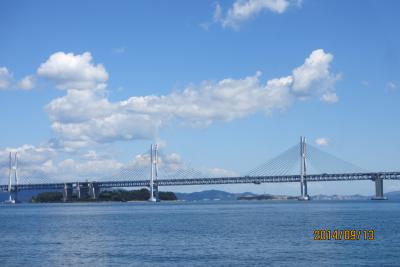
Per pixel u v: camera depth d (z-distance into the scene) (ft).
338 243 212.43
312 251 191.83
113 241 232.53
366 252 187.73
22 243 230.07
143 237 247.91
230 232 264.72
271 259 176.14
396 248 196.34
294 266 163.73
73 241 235.40
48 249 208.13
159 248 206.49
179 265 168.04
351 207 618.44
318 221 333.83
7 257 188.03
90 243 226.79
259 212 494.18
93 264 172.04
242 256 183.11
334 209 549.13
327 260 173.06
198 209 621.31
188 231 275.18
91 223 354.95
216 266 165.48
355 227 280.31
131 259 180.34
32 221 388.16
